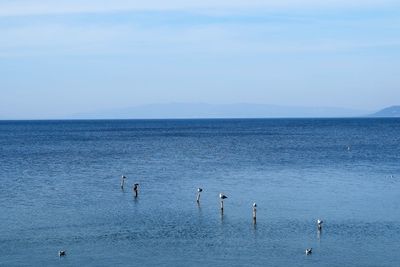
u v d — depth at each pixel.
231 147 168.62
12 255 50.31
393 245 53.34
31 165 118.44
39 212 67.94
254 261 48.84
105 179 97.25
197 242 54.69
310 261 48.81
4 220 63.41
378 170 108.94
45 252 51.25
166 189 86.38
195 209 70.56
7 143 191.12
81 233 57.88
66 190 84.75
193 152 151.00
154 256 50.25
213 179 97.12
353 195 80.25
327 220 63.59
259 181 94.38
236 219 64.56
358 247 52.78
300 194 81.19
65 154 145.12
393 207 71.06
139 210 69.88
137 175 102.75
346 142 188.25
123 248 52.62
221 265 47.78
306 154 142.75
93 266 47.56
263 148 163.62
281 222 62.84
